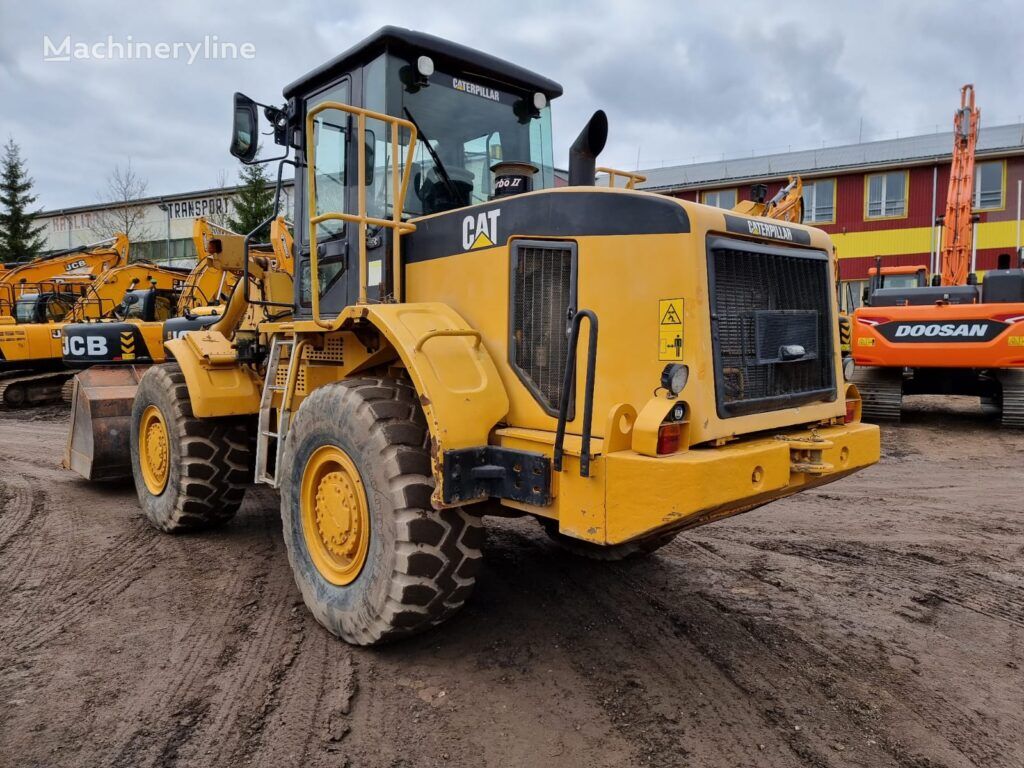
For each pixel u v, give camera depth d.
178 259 37.19
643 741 2.76
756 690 3.12
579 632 3.66
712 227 3.05
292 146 4.62
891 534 5.43
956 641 3.64
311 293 4.26
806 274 3.62
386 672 3.25
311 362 4.25
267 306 4.78
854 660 3.41
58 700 3.02
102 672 3.25
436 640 3.55
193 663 3.33
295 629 3.68
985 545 5.18
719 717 2.92
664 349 2.99
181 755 2.65
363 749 2.71
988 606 4.08
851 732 2.83
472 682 3.17
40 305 15.41
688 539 5.21
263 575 4.45
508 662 3.35
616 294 3.09
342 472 3.53
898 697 3.09
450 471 3.08
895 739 2.79
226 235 5.44
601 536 2.89
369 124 4.00
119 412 6.41
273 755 2.66
